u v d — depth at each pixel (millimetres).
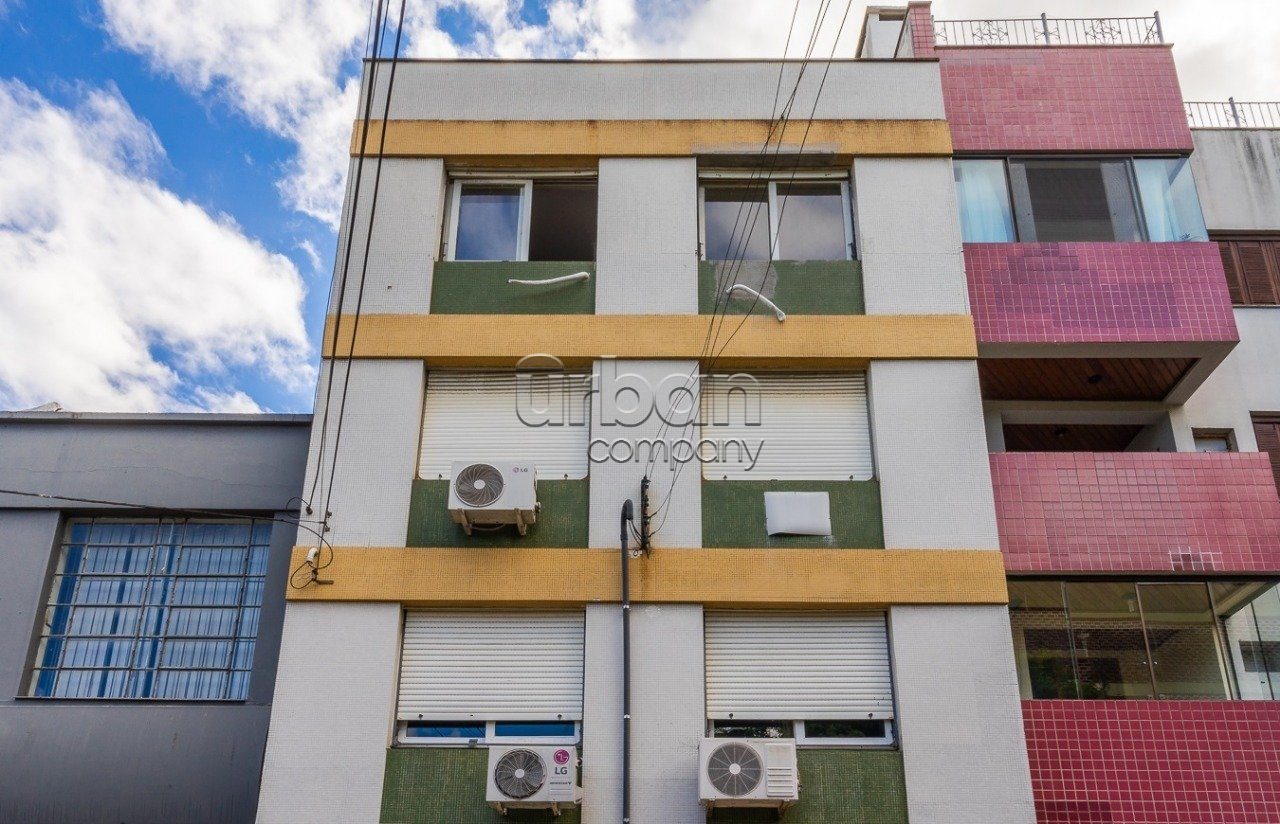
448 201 12891
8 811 11352
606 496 11156
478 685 10516
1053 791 10219
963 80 13734
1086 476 11648
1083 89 13688
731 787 9453
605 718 10219
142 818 11336
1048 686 10836
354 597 10664
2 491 11695
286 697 10273
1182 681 10852
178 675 12125
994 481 11609
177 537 12805
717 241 12633
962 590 10680
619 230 12367
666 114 12945
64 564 12641
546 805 9633
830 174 12891
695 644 10508
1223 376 14008
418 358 11742
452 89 13086
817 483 11258
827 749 10172
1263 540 11375
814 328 11844
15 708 11727
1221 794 10219
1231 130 15648
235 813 11320
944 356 11711
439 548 10891
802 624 10789
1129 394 13617
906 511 11031
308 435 13141
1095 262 12688
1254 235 14984
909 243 12297
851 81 13109
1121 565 11242
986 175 13242
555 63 13219
